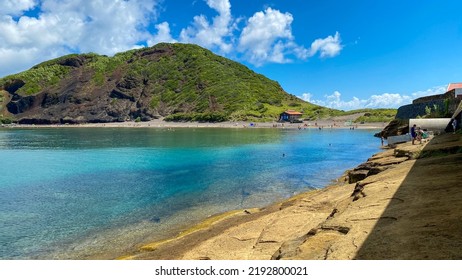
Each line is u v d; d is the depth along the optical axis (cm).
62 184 3622
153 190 3281
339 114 18562
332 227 1020
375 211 1054
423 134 3884
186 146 7625
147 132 14325
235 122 18662
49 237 2045
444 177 1390
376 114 16938
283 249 1024
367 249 773
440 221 855
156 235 2036
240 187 3353
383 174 1741
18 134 13688
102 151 6831
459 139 3027
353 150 6488
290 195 2984
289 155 5859
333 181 3569
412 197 1138
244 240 1402
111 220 2359
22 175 4181
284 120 18388
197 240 1691
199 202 2808
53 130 17738
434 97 7625
